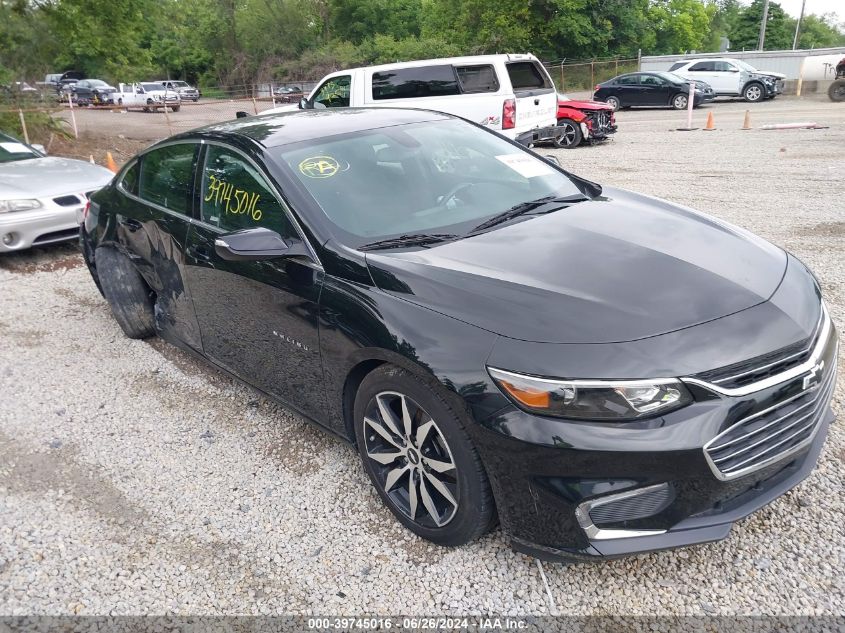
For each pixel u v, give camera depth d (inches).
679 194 352.8
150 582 106.7
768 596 95.4
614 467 85.3
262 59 2445.9
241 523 119.2
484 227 123.8
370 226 122.6
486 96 475.5
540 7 1569.9
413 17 2315.5
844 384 147.6
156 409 161.5
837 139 511.2
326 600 101.0
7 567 111.4
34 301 242.8
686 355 87.0
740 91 977.5
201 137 155.7
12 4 671.8
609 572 101.7
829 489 115.5
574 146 595.5
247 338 139.2
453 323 97.0
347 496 124.2
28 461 142.6
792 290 103.7
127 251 179.5
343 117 157.5
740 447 89.2
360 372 114.1
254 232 116.2
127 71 789.9
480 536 104.0
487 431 91.0
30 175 295.3
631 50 1589.6
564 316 92.6
